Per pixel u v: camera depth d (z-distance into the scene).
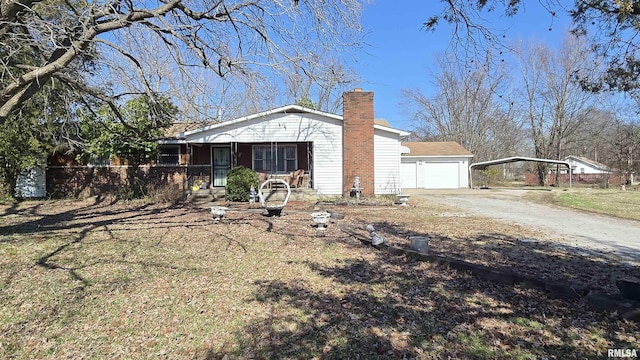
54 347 3.70
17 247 7.33
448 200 18.56
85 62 8.54
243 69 8.05
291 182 19.55
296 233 9.25
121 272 5.91
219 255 7.05
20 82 6.80
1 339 3.82
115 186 17.80
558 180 35.38
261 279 5.65
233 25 7.82
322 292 5.08
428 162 29.25
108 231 9.35
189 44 7.38
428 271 5.98
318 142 18.08
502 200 18.64
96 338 3.87
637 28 5.08
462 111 39.22
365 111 17.86
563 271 6.02
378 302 4.70
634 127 32.12
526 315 4.23
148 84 8.44
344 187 17.88
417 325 4.04
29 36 7.04
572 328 3.89
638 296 4.26
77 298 4.85
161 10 7.16
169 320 4.26
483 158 41.16
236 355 3.51
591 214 13.39
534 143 37.34
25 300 4.76
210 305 4.66
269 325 4.11
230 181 16.78
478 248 7.68
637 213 13.64
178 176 17.77
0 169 16.48
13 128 14.31
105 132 14.76
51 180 17.64
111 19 7.38
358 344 3.65
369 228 8.62
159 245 7.81
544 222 11.37
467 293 4.96
